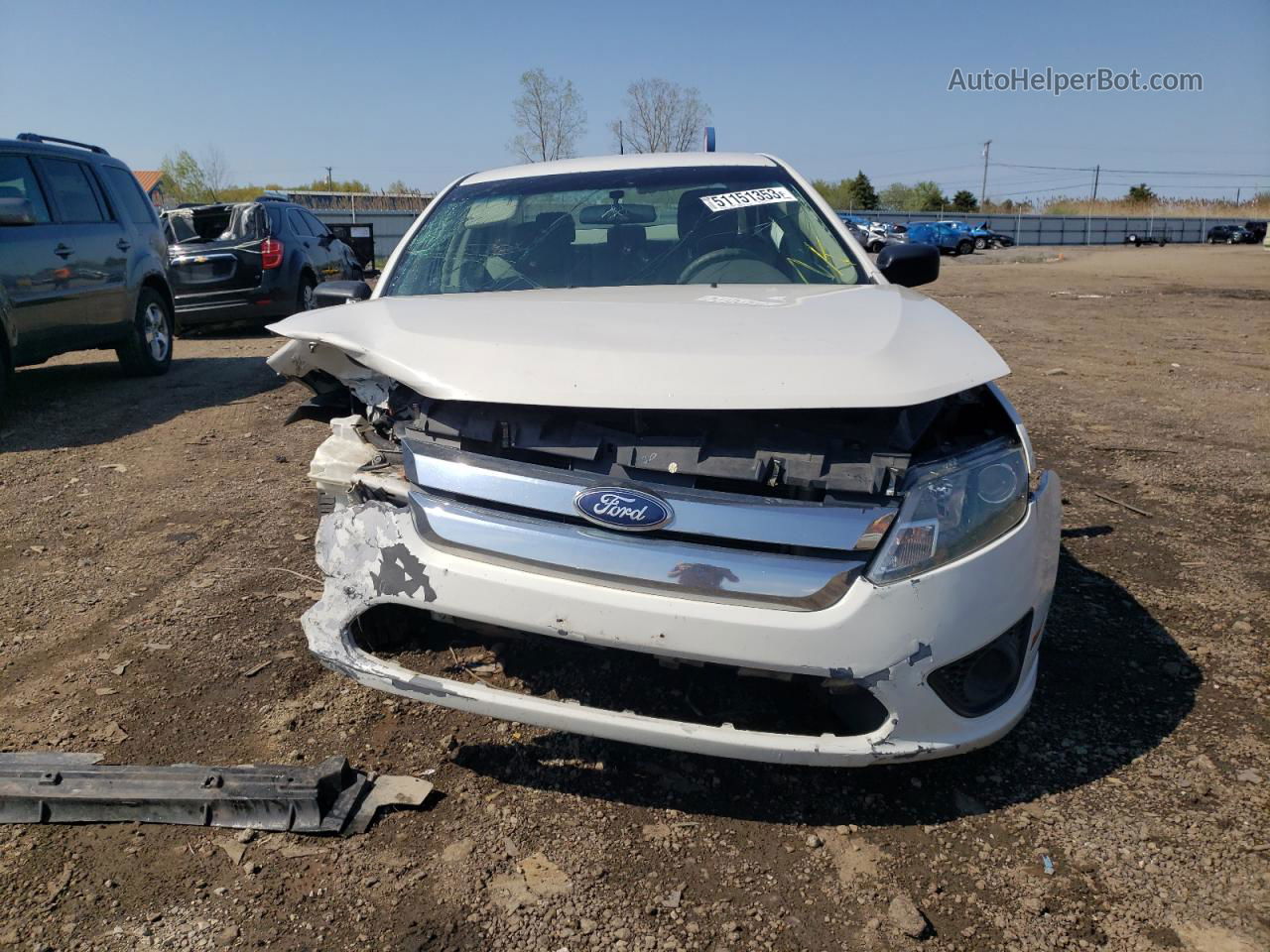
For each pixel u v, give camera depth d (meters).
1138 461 5.38
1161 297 16.72
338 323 2.65
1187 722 2.71
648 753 2.56
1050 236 61.91
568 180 3.81
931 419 2.26
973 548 2.12
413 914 2.00
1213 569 3.79
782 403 2.05
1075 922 1.98
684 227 3.51
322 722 2.69
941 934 1.96
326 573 2.39
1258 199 73.38
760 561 2.05
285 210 11.08
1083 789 2.41
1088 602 3.50
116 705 2.78
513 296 3.03
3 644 3.16
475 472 2.25
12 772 2.36
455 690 2.20
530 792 2.40
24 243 6.24
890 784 2.44
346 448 2.64
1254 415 6.53
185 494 4.78
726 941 1.94
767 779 2.45
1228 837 2.22
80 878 2.10
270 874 2.11
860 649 2.02
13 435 5.92
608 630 2.09
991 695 2.21
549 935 1.95
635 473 2.16
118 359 7.98
